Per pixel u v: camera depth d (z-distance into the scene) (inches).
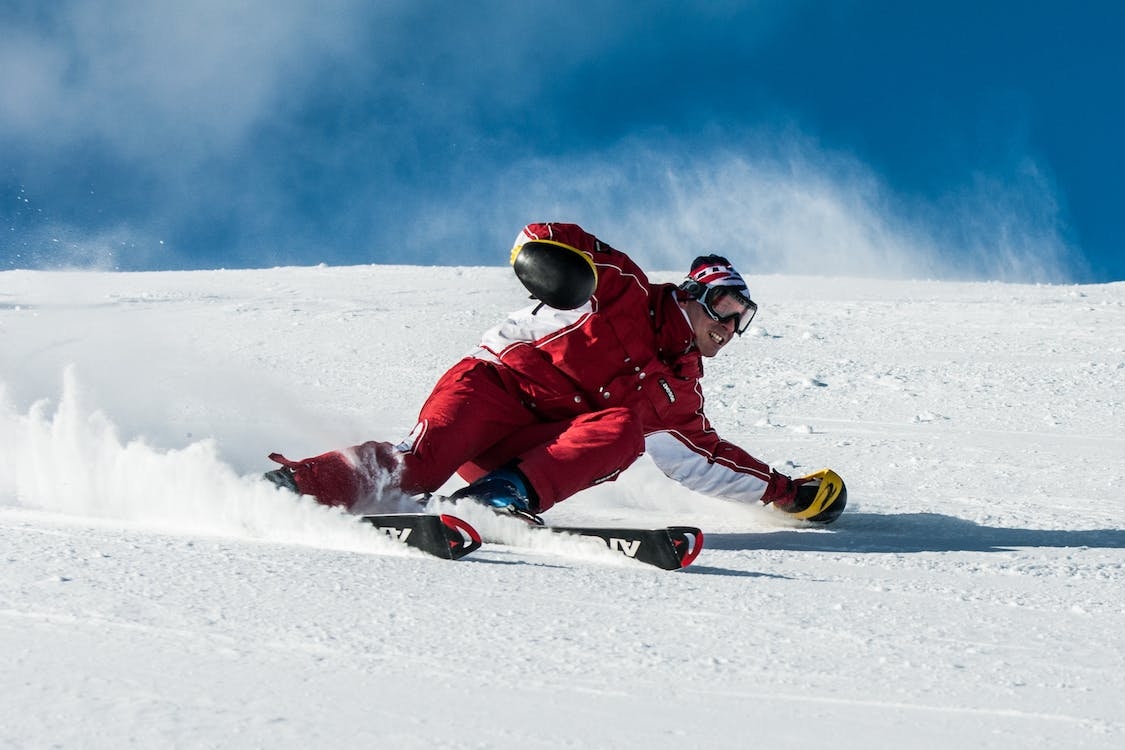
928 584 417.1
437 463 502.6
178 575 356.5
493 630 312.0
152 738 220.1
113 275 2566.4
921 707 261.1
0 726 223.5
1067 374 1264.8
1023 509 640.4
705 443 572.4
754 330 1604.3
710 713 251.9
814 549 512.4
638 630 320.8
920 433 945.5
